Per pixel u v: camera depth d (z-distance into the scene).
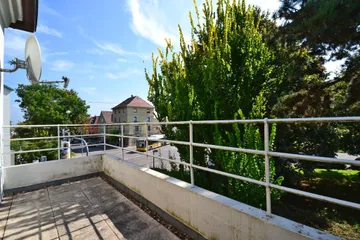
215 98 2.79
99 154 4.76
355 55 4.03
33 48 3.11
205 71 2.95
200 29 3.53
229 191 2.50
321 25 3.27
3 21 3.54
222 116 2.86
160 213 2.62
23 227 2.41
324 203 4.12
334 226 3.10
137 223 2.47
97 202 3.15
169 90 3.61
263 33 4.52
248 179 1.62
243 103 2.90
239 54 2.95
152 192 2.80
